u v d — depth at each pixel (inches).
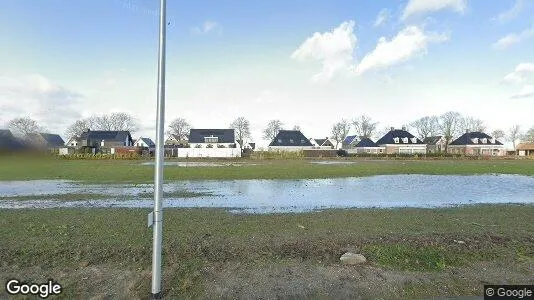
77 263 261.9
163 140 210.5
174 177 1008.2
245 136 4269.2
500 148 3934.5
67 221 409.7
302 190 754.8
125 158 2267.5
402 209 513.3
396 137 3971.5
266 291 224.1
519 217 445.7
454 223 405.7
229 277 242.1
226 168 1378.0
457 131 4133.9
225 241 322.0
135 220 416.8
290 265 262.8
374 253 284.4
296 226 389.1
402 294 223.8
